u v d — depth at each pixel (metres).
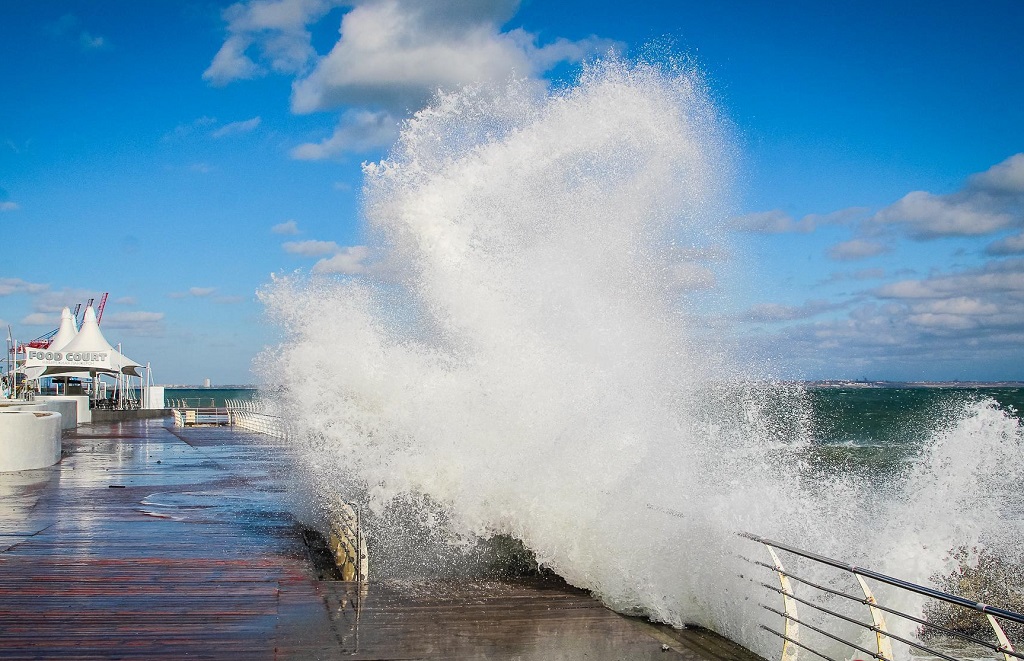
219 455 16.22
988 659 5.77
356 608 5.58
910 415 34.03
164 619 5.21
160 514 9.12
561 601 5.93
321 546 7.53
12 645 4.62
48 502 9.90
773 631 4.83
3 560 6.75
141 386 37.34
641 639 5.14
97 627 5.00
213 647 4.70
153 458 15.55
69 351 28.73
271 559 6.96
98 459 15.26
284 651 4.68
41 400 22.75
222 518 8.89
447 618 5.45
